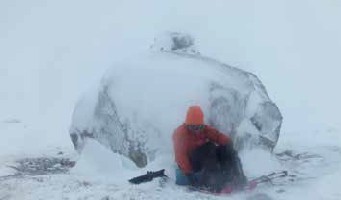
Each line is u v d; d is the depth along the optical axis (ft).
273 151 29.73
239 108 26.66
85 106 29.22
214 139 24.53
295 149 30.73
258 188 24.26
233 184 23.73
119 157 27.32
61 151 32.73
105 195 22.88
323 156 29.32
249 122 27.20
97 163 27.78
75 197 22.89
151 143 26.13
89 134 28.81
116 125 27.32
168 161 25.63
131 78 27.32
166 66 27.32
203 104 26.13
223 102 26.27
